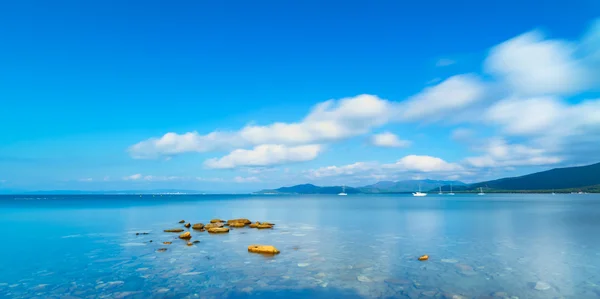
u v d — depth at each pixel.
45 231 37.53
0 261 22.00
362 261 21.58
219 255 23.53
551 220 48.88
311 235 33.59
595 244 27.58
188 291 15.87
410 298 14.88
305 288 16.23
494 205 102.38
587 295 15.09
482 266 20.22
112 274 18.70
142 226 42.81
